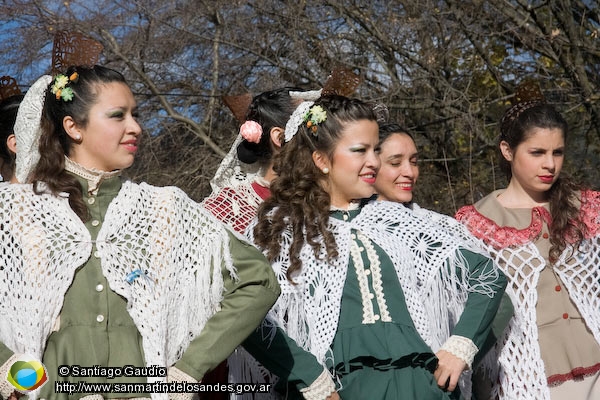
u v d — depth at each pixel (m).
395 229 4.56
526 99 5.84
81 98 3.80
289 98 5.37
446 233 4.62
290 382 4.13
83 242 3.66
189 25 14.30
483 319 4.42
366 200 4.75
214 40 13.76
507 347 5.20
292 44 13.86
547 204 5.61
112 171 3.84
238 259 3.85
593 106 13.40
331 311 4.33
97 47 4.07
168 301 3.70
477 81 13.96
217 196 5.32
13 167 4.96
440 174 14.23
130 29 14.38
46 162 3.78
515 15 13.35
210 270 3.83
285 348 4.15
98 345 3.56
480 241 5.43
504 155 5.78
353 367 4.23
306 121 4.62
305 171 4.57
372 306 4.31
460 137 13.92
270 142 5.30
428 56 13.32
